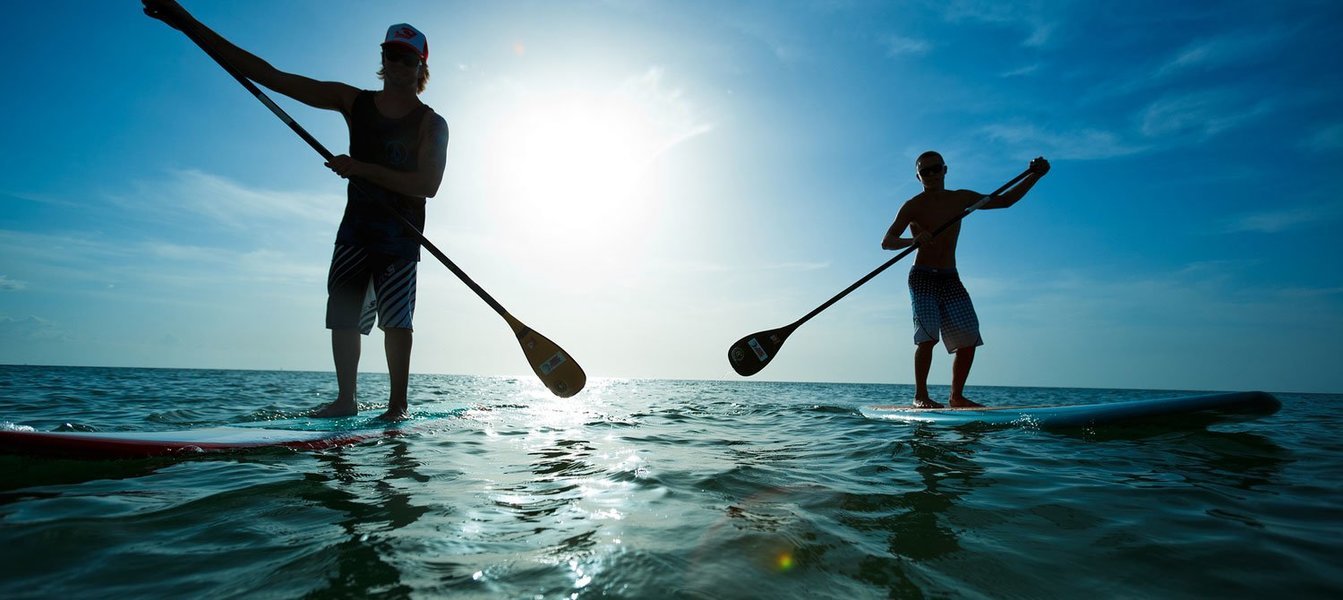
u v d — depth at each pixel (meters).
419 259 3.34
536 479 1.98
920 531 1.44
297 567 1.10
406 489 1.76
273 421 2.99
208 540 1.25
